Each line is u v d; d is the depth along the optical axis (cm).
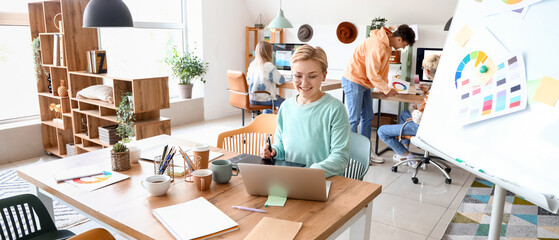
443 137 136
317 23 617
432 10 509
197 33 585
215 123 591
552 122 100
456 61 137
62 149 431
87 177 167
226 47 628
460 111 131
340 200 144
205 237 117
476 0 133
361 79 395
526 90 108
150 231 121
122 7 273
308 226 124
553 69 101
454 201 312
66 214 281
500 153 113
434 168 394
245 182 146
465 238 253
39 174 171
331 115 177
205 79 603
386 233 259
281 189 143
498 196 125
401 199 316
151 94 356
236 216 131
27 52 442
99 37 496
